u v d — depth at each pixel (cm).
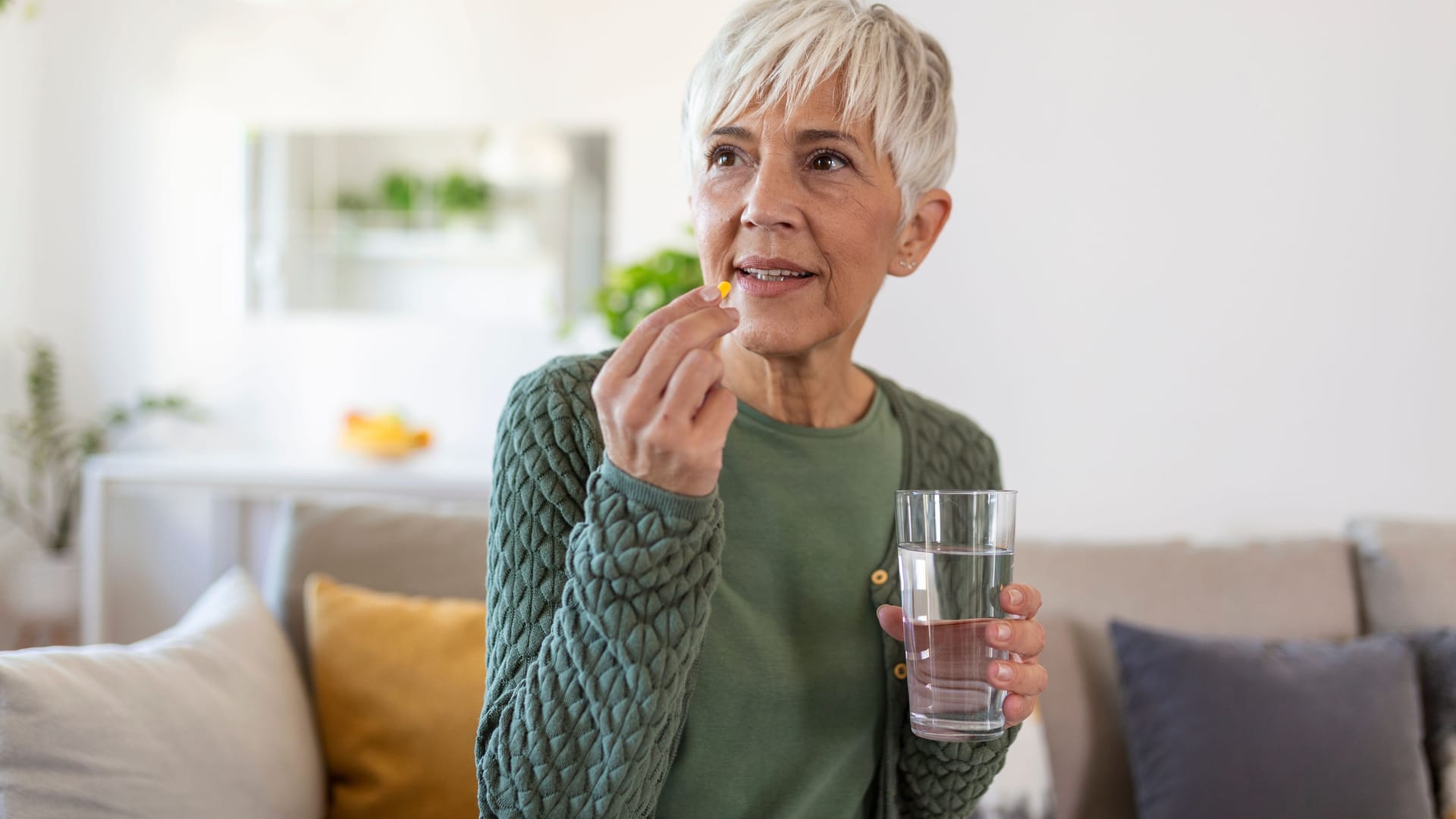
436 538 190
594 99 422
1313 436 234
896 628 94
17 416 418
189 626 167
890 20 94
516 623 84
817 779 93
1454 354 232
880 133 90
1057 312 238
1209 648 182
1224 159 235
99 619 326
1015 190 238
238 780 145
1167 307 237
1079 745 190
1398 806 172
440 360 432
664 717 77
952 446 112
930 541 84
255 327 433
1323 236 234
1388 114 232
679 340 73
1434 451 232
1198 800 173
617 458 76
